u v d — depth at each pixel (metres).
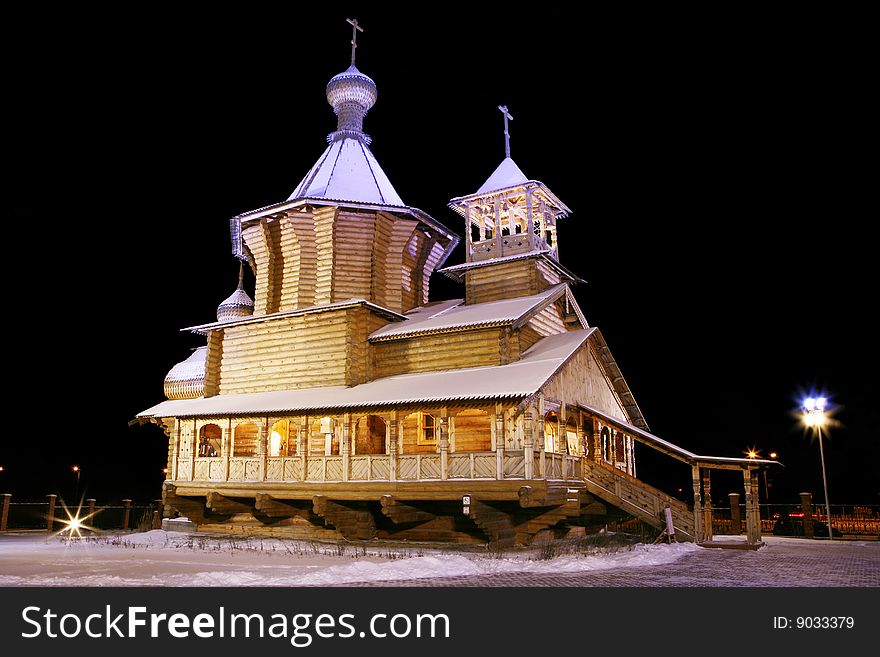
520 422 21.09
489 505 19.56
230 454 23.89
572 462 21.03
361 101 32.03
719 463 19.91
